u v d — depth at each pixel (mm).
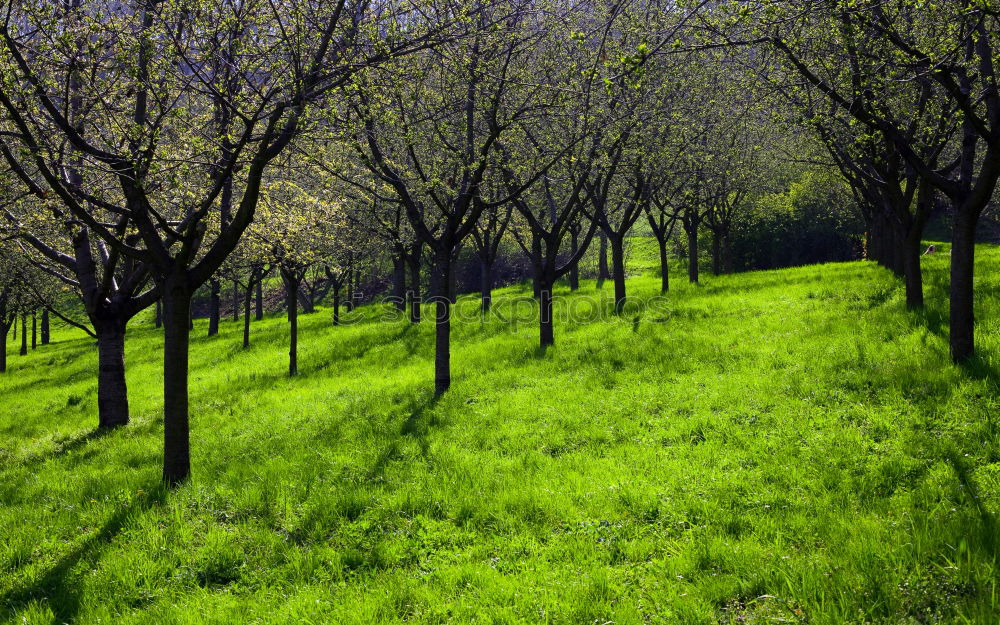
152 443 14719
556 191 22906
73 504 10352
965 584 5324
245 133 9789
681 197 28234
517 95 15758
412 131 14211
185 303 10758
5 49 9734
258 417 16953
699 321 20062
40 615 6605
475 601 6234
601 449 10531
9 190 14391
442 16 11797
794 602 5508
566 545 7211
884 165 15641
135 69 9500
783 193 47219
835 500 7391
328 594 6613
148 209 10375
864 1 9633
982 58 10203
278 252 21016
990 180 10539
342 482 10148
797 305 19891
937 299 16312
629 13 14227
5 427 21938
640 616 5641
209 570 7551
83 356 40094
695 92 19672
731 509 7559
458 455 10828
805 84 12906
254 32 10156
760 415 10797
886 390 10711
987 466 7508
